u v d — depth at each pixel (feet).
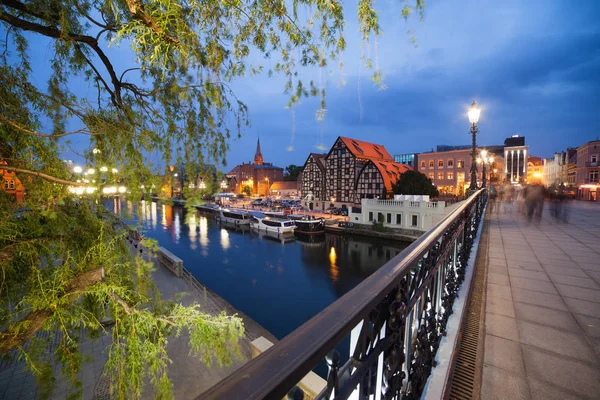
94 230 10.98
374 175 194.18
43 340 9.78
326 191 229.66
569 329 9.52
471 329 9.71
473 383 7.16
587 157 124.98
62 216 10.76
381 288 3.79
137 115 10.93
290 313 79.66
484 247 21.01
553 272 15.19
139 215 10.18
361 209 171.83
